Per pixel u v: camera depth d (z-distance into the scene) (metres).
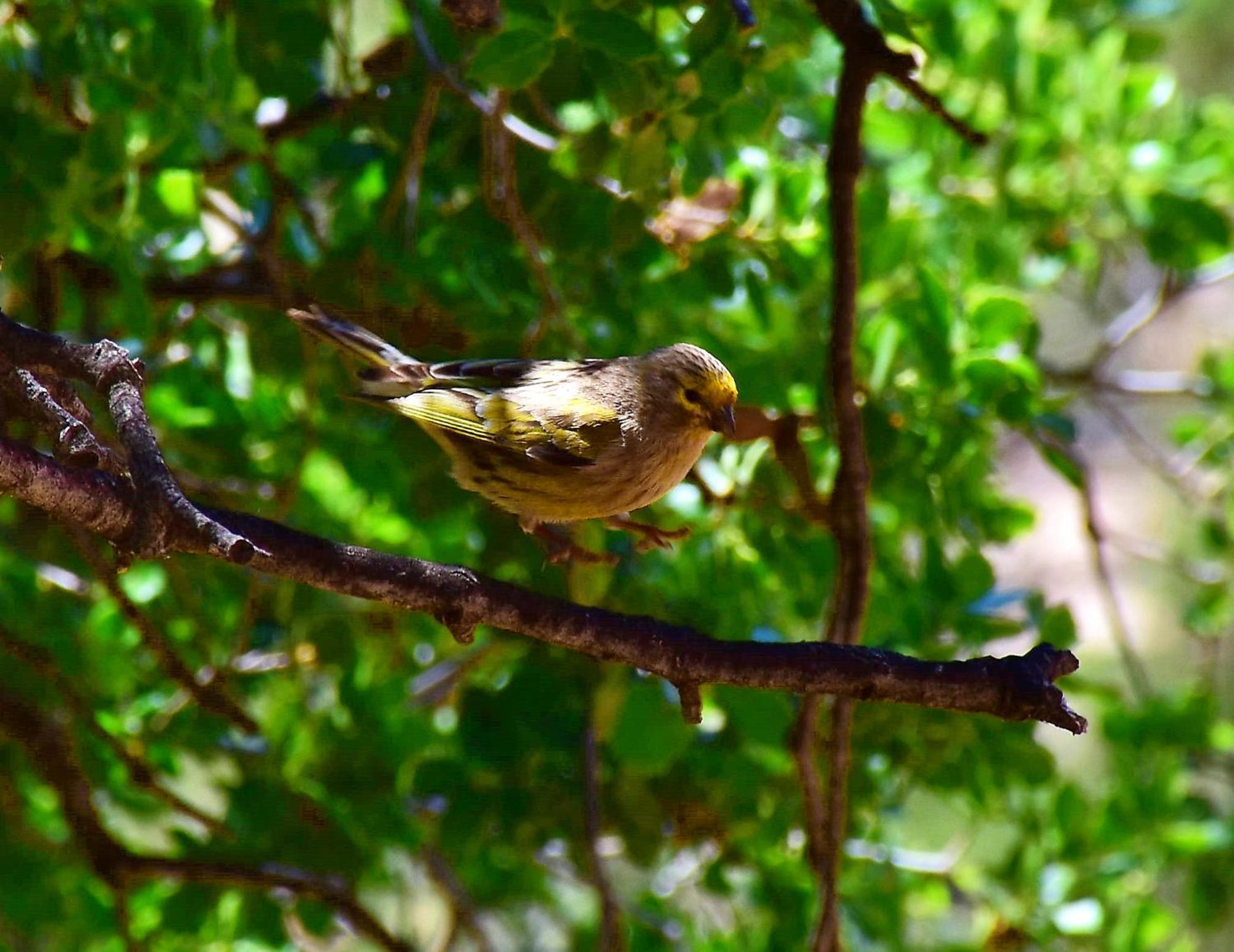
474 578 7.11
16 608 11.66
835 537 9.61
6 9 9.80
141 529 5.66
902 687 7.29
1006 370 10.47
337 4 12.38
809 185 10.88
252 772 11.91
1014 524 11.98
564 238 10.63
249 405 12.09
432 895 17.16
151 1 9.39
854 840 12.38
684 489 11.65
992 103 13.49
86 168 8.85
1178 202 13.07
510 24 8.28
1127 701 14.09
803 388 11.41
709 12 8.30
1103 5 14.09
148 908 12.48
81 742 11.88
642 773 11.48
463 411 10.03
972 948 12.35
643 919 12.59
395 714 11.71
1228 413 14.53
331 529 12.16
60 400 6.88
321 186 12.48
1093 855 12.38
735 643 7.32
